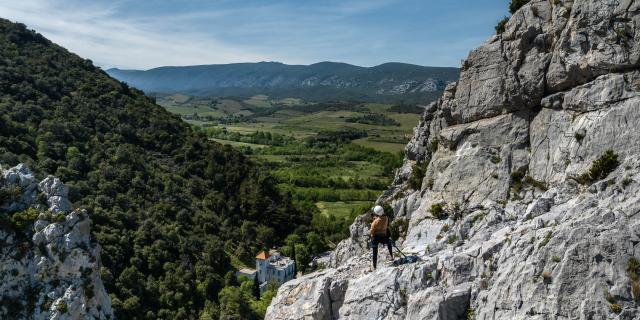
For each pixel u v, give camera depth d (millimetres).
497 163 27797
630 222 16141
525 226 19047
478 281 17812
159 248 75250
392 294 18859
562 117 25812
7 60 101000
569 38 25734
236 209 113562
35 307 45688
